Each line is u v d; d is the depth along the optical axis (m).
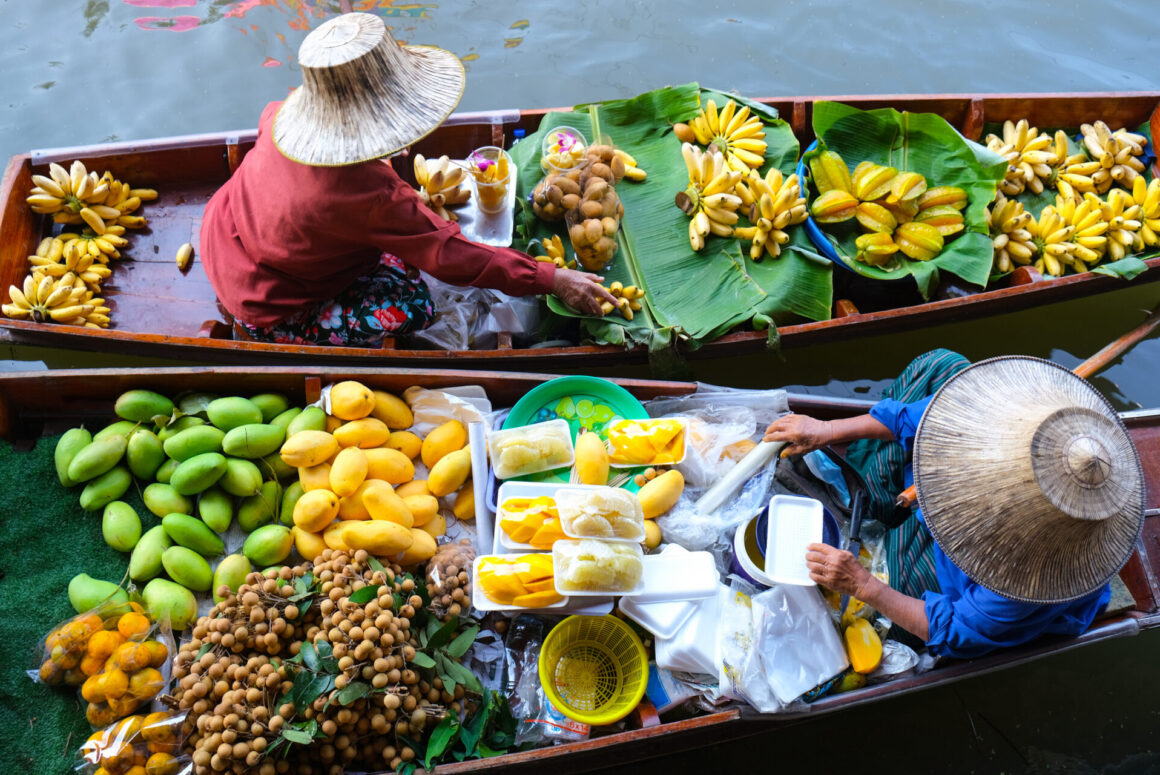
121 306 3.66
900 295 3.92
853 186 3.81
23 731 2.41
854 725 3.24
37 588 2.63
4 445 2.82
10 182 3.62
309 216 2.89
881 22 5.35
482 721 2.41
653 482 2.79
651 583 2.60
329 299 3.30
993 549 2.25
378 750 2.34
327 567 2.46
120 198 3.83
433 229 3.00
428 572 2.63
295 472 2.84
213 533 2.70
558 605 2.55
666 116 4.03
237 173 3.25
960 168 3.88
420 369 2.98
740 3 5.40
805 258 3.66
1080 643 2.64
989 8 5.43
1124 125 4.39
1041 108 4.27
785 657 2.55
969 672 2.59
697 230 3.62
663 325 3.46
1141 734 3.33
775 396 3.07
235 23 5.09
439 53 2.88
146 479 2.82
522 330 3.59
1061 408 2.18
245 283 3.20
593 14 5.30
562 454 2.87
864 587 2.49
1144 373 4.27
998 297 3.56
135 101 4.82
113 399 2.93
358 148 2.64
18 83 4.83
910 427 2.73
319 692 2.23
